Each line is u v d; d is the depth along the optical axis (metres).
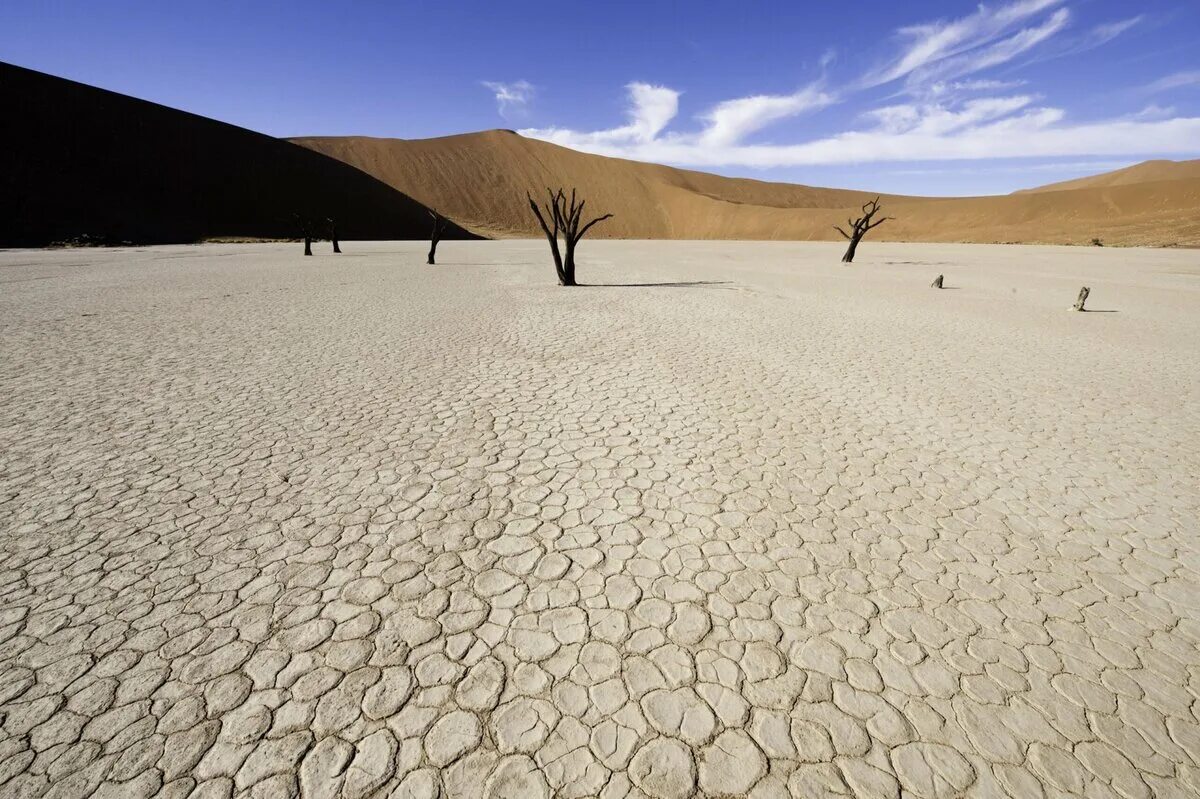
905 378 7.91
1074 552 3.85
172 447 5.33
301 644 2.95
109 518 4.10
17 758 2.34
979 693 2.71
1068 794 2.26
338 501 4.39
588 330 10.91
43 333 10.12
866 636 3.06
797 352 9.34
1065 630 3.12
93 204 47.09
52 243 40.06
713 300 15.18
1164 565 3.72
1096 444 5.68
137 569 3.54
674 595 3.36
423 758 2.37
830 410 6.56
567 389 7.22
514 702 2.63
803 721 2.55
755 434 5.80
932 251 40.94
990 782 2.30
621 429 5.90
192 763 2.33
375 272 22.12
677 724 2.53
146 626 3.06
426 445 5.45
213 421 6.00
